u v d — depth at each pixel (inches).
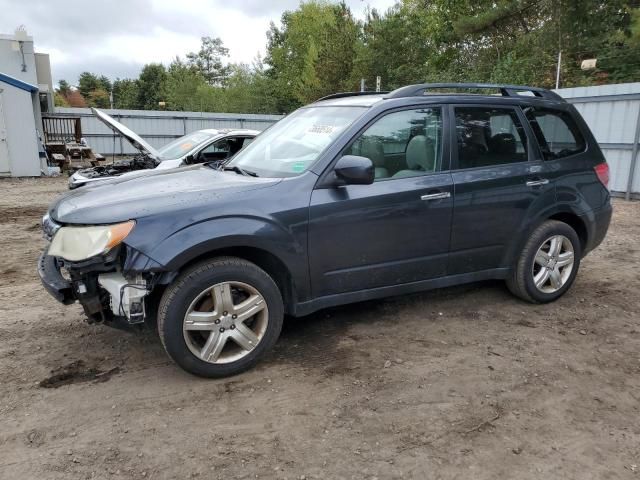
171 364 149.1
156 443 114.1
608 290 213.9
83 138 932.0
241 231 135.6
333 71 1391.5
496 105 181.9
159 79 2795.3
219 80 2893.7
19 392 133.8
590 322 180.7
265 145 180.4
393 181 159.8
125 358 152.6
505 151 181.8
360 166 141.5
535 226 186.4
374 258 158.6
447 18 785.6
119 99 3117.6
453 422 122.3
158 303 142.6
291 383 138.9
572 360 153.1
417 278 169.0
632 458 111.3
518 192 179.9
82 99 3383.4
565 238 193.6
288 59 2021.4
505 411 127.0
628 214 380.8
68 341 163.3
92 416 123.6
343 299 157.8
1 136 604.1
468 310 189.2
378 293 163.2
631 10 602.5
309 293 151.3
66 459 108.8
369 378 141.3
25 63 765.3
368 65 1283.2
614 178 448.8
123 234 126.7
